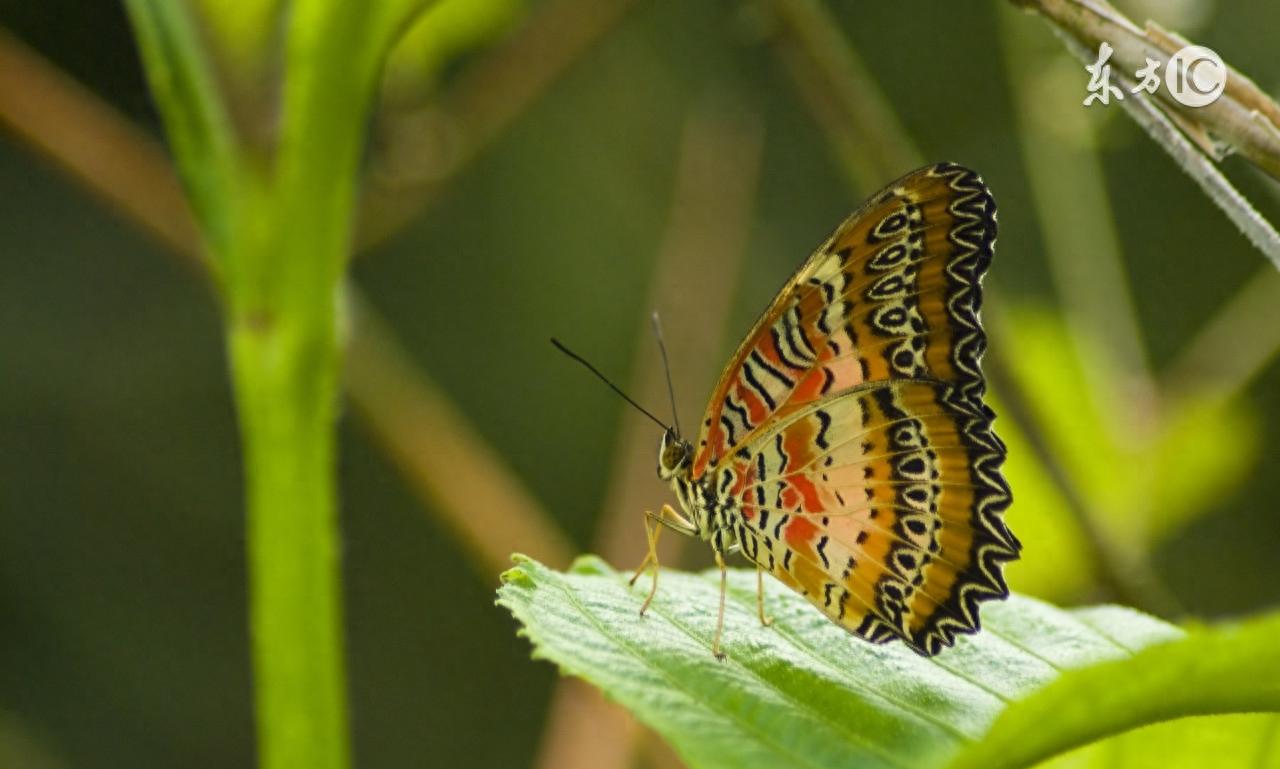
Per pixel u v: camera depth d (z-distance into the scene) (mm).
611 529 792
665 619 718
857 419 740
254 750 1263
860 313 739
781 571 743
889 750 701
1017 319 794
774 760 697
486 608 1387
